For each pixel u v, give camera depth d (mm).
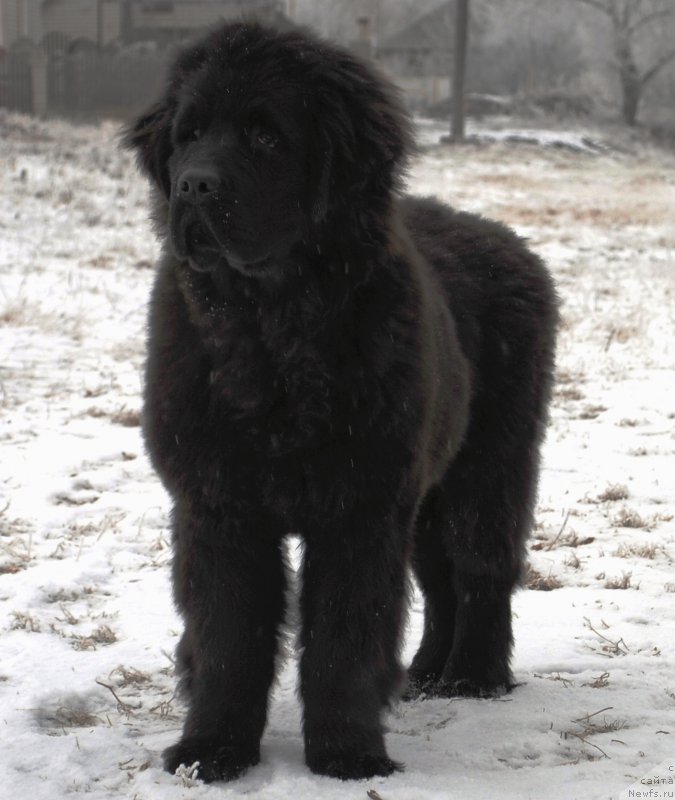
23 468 4535
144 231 10695
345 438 2887
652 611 3600
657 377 6375
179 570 2992
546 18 33125
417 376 2932
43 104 20359
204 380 2916
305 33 3010
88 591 3680
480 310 3344
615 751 2973
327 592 2932
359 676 2922
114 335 7082
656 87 30125
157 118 3057
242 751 2926
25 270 8680
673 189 17875
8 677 3238
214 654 2955
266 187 2889
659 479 4574
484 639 3311
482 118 27672
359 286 2914
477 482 3318
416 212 3510
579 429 5320
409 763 2961
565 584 3770
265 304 2893
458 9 21734
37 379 5977
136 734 3055
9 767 2895
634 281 9703
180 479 2945
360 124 2949
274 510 2943
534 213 13469
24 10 31578
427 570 3398
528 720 3119
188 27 29469
